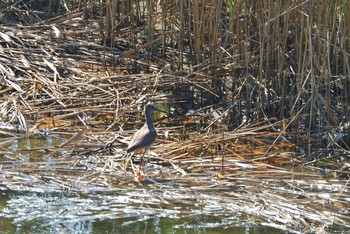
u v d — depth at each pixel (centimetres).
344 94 1402
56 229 1077
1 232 1066
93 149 1312
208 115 1451
